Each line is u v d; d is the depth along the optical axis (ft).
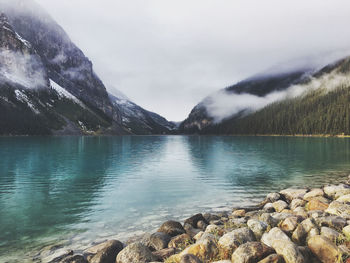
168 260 21.83
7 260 24.54
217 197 50.49
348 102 482.28
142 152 160.35
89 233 32.09
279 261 18.38
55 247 27.81
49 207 43.42
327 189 46.62
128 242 28.32
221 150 175.63
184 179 69.36
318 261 19.57
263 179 69.10
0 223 35.50
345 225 25.13
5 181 66.08
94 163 102.89
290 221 27.17
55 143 246.06
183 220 37.19
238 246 21.76
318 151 157.48
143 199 48.75
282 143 254.47
